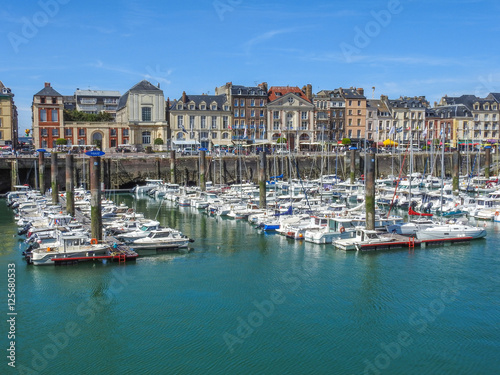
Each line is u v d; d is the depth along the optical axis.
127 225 59.72
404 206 80.44
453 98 172.88
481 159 139.38
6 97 115.50
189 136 134.12
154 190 101.38
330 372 29.06
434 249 52.56
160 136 129.50
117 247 49.88
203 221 70.44
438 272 44.88
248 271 45.28
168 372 29.03
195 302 38.16
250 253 51.25
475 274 44.28
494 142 153.50
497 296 39.25
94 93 184.75
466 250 52.12
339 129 149.12
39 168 92.88
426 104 169.00
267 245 54.62
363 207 71.31
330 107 147.75
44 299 38.44
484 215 71.00
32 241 51.94
